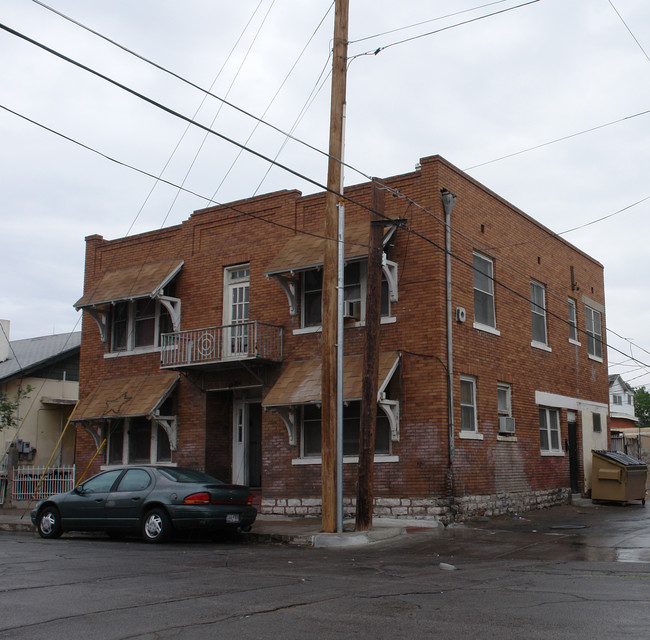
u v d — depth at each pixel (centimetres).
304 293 1852
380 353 1684
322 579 927
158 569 1013
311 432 1789
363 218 1778
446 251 1670
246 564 1073
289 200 1914
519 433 1925
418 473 1600
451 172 1745
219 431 1984
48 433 2767
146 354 2112
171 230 2136
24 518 1897
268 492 1814
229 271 2012
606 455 2175
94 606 750
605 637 613
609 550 1211
